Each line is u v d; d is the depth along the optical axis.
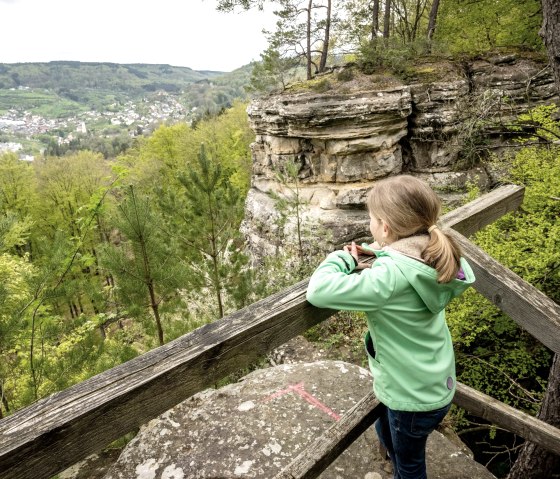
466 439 8.61
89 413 1.06
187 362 1.24
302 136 13.92
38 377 5.23
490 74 13.79
